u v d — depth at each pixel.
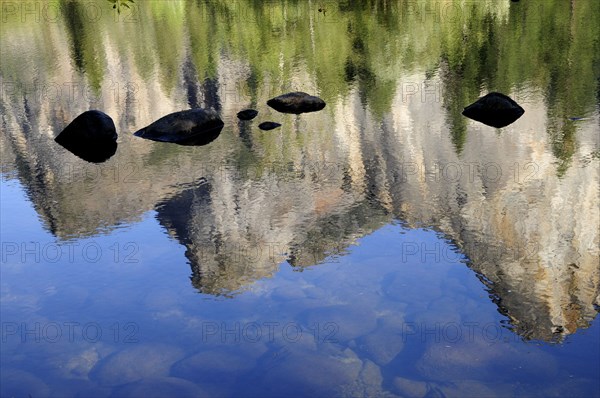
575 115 13.62
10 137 14.73
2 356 5.80
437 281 6.98
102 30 32.59
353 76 19.38
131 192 10.43
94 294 7.01
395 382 5.18
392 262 7.49
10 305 6.82
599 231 8.09
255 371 5.41
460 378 5.21
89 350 5.86
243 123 14.79
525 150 11.64
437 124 13.74
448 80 18.00
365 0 36.31
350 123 14.28
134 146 13.39
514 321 6.09
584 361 5.41
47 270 7.66
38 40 30.20
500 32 25.05
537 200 9.24
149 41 28.45
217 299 6.77
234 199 9.88
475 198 9.51
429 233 8.30
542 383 5.12
